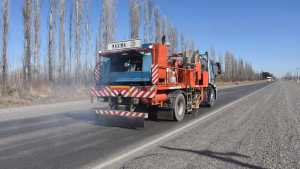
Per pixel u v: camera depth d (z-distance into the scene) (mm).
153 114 12227
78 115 13602
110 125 10766
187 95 13039
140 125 10680
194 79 14070
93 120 11992
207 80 15969
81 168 5750
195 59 14344
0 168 5762
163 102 11453
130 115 10508
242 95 27938
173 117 11633
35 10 26734
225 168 5648
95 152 6918
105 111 10977
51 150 7113
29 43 25109
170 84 11523
